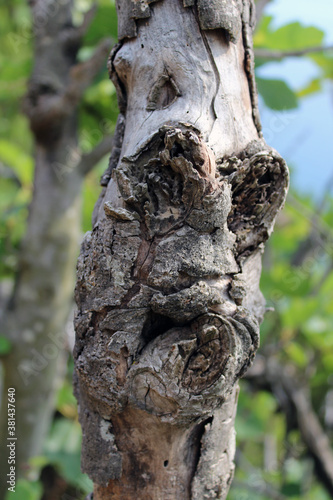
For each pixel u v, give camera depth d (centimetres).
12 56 257
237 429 222
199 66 101
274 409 276
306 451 236
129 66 103
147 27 102
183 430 101
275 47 183
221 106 101
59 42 185
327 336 233
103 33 180
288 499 224
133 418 101
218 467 104
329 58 196
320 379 249
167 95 101
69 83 171
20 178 239
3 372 187
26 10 274
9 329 182
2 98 224
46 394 189
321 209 254
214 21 101
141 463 102
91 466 102
